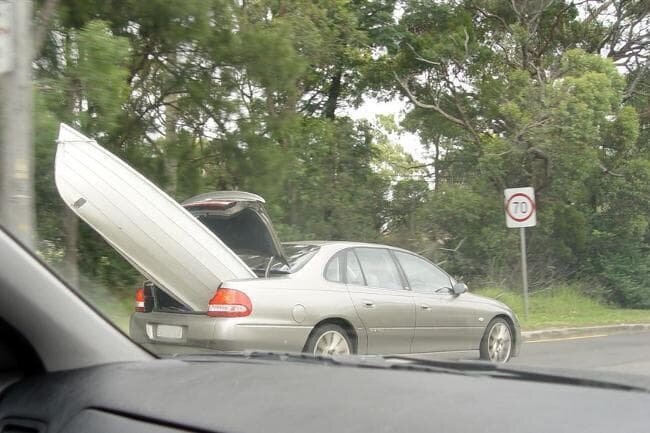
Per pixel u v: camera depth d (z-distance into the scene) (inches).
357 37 673.0
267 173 523.2
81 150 271.7
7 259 109.6
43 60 425.1
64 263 410.9
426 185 848.9
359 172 738.2
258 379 108.7
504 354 369.1
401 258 339.9
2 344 111.3
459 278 796.6
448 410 88.4
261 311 275.0
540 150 735.7
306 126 677.3
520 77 755.4
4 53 236.1
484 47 818.8
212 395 99.5
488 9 854.5
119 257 446.9
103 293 408.5
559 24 874.8
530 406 89.5
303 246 319.0
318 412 89.9
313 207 668.1
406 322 321.1
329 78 869.2
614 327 636.1
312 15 605.9
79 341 113.9
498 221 793.6
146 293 301.1
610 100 729.6
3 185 243.9
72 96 406.9
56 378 108.8
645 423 81.2
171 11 456.1
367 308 306.7
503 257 793.6
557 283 813.2
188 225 275.7
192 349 277.4
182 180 506.6
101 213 272.5
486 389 100.5
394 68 843.4
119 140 490.0
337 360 130.5
